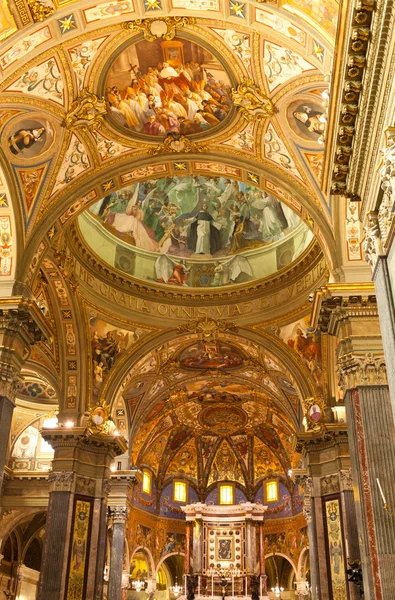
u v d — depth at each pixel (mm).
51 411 29578
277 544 39062
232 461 41656
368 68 8477
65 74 14438
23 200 15906
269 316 26188
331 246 15227
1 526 28578
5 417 14336
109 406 24625
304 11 11609
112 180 17438
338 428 22922
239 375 31453
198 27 13742
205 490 41344
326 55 12125
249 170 16875
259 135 16000
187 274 27719
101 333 25328
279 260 26594
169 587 40594
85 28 13336
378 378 13516
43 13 12430
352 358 13773
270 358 27219
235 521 38719
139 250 27125
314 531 22875
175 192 26781
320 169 15500
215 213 27500
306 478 23969
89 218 24578
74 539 21812
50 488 22438
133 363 26062
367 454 12758
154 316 26594
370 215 9672
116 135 16281
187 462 41531
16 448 30172
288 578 40844
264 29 12961
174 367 30078
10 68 13234
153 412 34906
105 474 23438
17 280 15484
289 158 15930
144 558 40406
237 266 27422
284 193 16906
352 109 9156
